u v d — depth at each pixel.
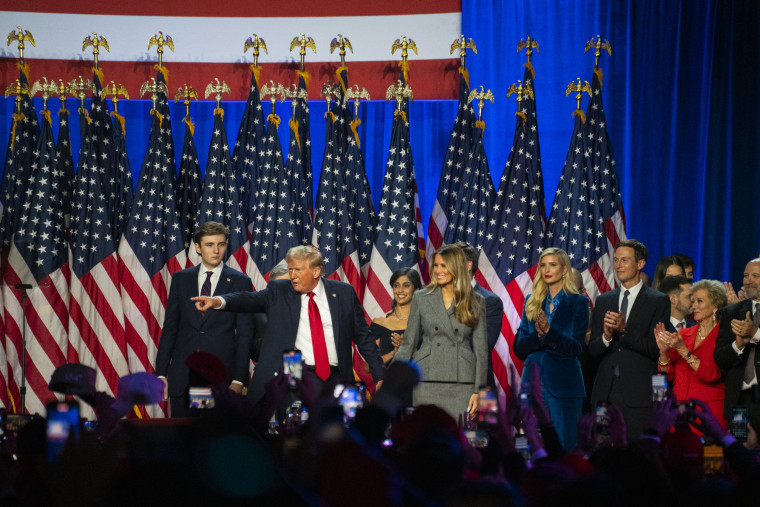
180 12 18.08
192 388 5.07
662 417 5.07
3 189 16.03
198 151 17.95
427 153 17.75
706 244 16.47
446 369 11.09
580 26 17.27
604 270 15.80
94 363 15.64
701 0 16.88
